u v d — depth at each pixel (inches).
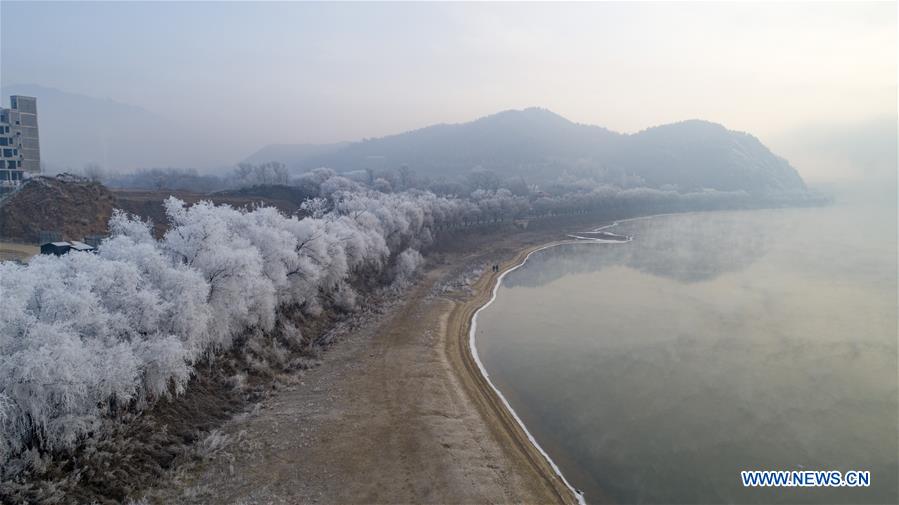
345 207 3555.6
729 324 2500.0
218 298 1540.4
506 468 1254.3
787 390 1775.3
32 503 916.6
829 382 1841.8
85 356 1023.6
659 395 1723.7
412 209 4052.7
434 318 2438.5
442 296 2886.3
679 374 1898.4
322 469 1197.7
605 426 1513.3
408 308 2581.2
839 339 2287.2
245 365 1643.7
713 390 1768.0
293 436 1332.4
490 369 1926.7
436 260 3905.0
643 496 1193.4
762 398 1711.4
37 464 962.1
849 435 1487.5
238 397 1497.3
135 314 1229.7
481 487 1167.6
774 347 2191.2
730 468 1315.2
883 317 2613.2
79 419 1021.8
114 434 1135.6
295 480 1153.4
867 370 1943.9
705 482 1253.1
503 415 1539.1
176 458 1170.6
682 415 1588.3
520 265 4097.0
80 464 1029.2
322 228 2352.4
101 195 2842.0
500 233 5511.8
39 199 2554.1
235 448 1258.6
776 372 1927.9
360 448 1290.6
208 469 1168.2
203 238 1603.1
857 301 2923.2
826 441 1451.8
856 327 2454.5
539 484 1205.1
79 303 1083.3
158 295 1320.1
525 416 1563.7
